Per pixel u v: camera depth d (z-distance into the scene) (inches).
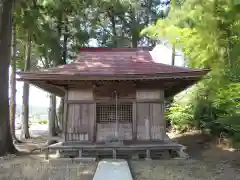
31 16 532.4
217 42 398.6
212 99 426.0
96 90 406.3
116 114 407.8
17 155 429.1
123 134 404.5
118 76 371.6
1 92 442.0
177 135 598.9
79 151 383.9
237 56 348.8
